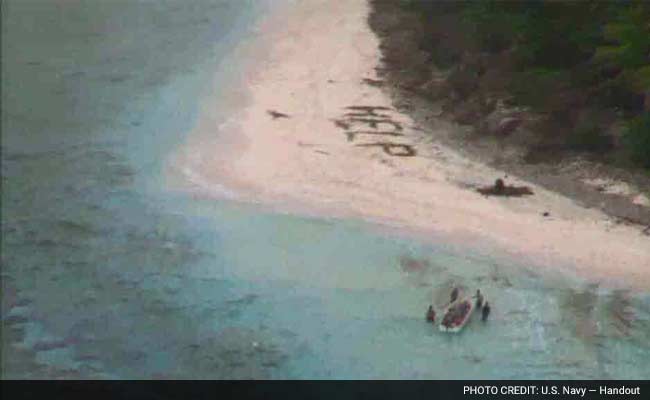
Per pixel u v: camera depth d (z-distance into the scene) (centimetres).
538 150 15675
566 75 17638
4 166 13200
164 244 11525
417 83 18788
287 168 14438
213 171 14025
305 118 16725
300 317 10175
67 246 11288
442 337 9944
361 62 19662
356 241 11988
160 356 9331
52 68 17238
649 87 16025
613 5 18538
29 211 12088
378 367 9438
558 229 12725
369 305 10475
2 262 10794
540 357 9719
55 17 19300
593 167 14962
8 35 18162
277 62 19300
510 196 13912
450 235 12344
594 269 11556
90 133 14700
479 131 16625
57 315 9862
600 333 10175
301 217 12631
